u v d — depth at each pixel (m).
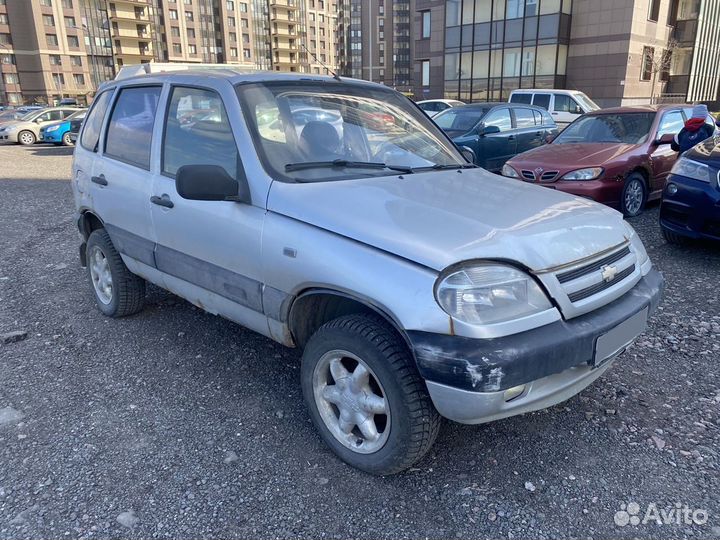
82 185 4.57
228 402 3.38
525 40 31.95
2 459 2.85
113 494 2.61
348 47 106.56
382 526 2.43
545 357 2.35
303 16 106.06
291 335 3.03
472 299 2.30
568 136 8.88
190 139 3.49
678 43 36.03
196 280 3.46
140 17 85.12
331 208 2.75
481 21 33.34
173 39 88.69
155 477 2.72
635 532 2.38
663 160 8.09
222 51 94.38
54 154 19.80
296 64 105.62
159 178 3.66
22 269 6.04
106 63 85.19
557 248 2.57
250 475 2.74
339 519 2.47
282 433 3.08
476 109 11.45
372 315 2.67
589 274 2.64
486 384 2.24
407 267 2.40
